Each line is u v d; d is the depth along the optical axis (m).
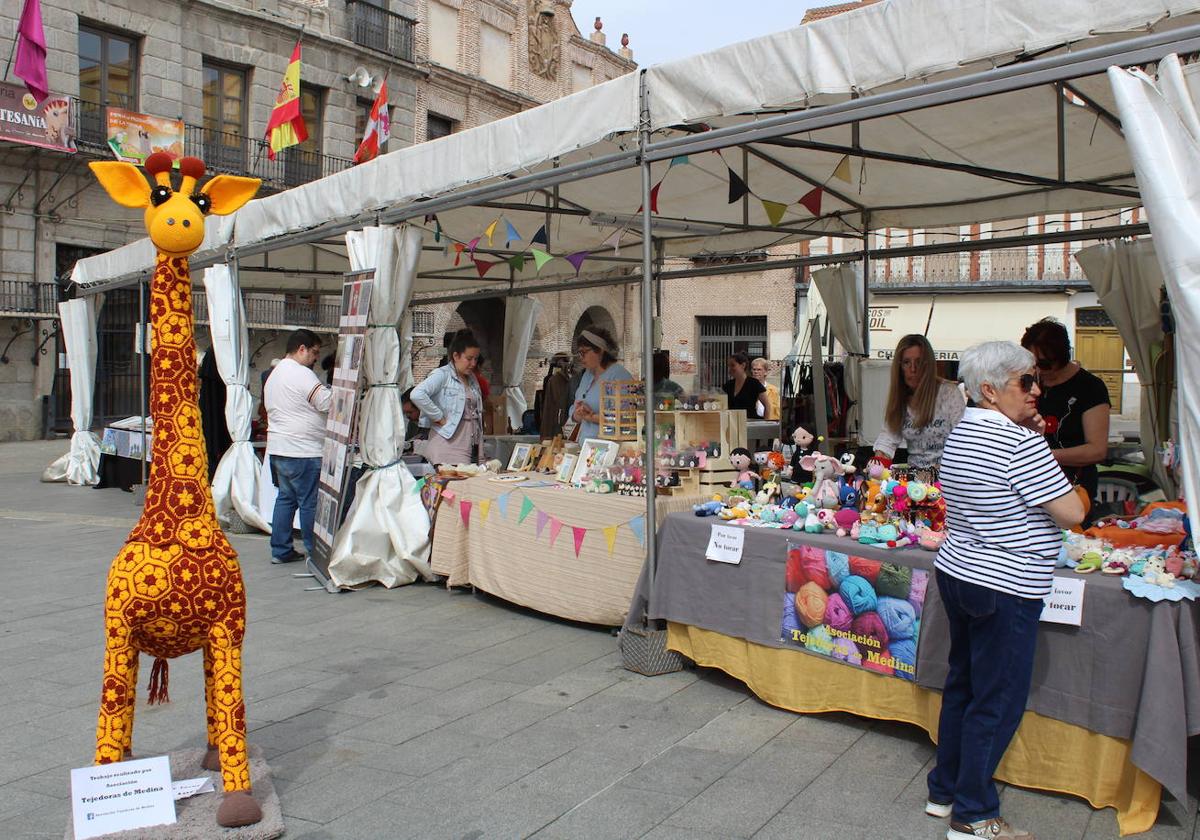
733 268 10.47
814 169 7.40
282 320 24.77
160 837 2.97
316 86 24.58
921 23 3.56
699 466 5.09
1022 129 6.19
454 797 3.36
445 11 27.69
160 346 3.08
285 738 3.93
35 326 20.33
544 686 4.54
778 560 4.12
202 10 22.23
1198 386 2.78
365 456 6.82
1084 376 5.04
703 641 4.50
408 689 4.52
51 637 5.52
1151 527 3.60
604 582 5.21
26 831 3.14
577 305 28.27
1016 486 2.82
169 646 3.07
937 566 3.05
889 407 5.12
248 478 9.07
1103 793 3.10
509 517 5.91
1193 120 2.81
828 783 3.43
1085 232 7.61
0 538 8.90
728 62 4.25
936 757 3.52
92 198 21.14
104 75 21.09
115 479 12.79
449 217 9.22
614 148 6.65
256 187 3.29
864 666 3.80
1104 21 3.09
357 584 6.62
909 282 23.06
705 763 3.62
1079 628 3.14
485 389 11.79
